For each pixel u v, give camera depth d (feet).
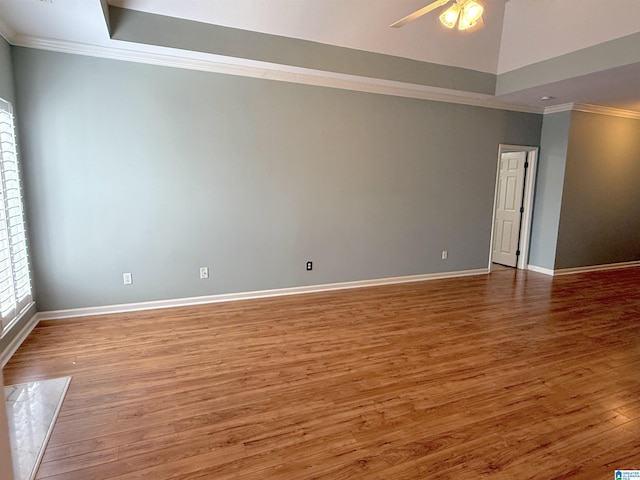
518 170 20.86
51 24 9.82
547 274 19.84
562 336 11.57
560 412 7.68
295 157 14.61
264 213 14.42
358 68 13.91
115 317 12.41
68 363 9.37
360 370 9.28
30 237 11.53
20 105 10.97
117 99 11.98
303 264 15.42
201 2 11.06
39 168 11.39
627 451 6.59
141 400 7.86
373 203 16.37
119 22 10.82
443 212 18.06
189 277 13.65
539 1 13.01
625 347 10.84
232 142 13.56
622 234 21.54
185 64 12.53
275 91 13.92
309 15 12.09
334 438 6.79
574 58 13.52
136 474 5.88
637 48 11.74
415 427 7.13
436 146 17.33
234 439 6.72
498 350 10.52
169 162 12.83
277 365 9.45
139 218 12.70
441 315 13.28
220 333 11.34
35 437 6.66
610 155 20.18
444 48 14.64
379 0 11.94
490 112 18.35
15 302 10.18
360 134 15.62
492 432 7.03
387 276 17.25
